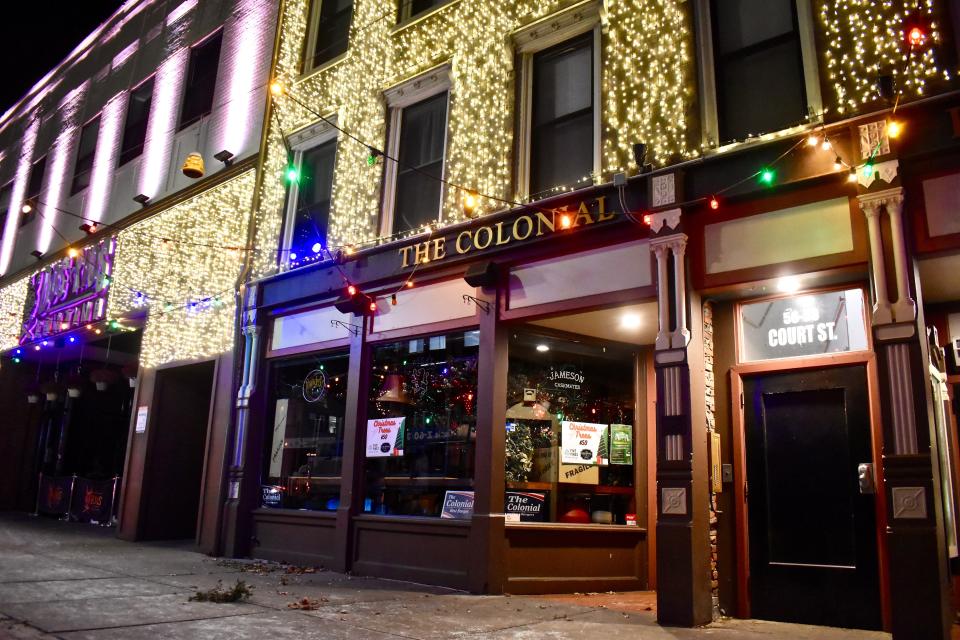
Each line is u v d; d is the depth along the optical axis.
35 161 19.78
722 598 6.89
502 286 8.59
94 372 15.12
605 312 8.02
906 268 5.83
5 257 19.89
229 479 11.09
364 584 8.38
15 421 18.38
